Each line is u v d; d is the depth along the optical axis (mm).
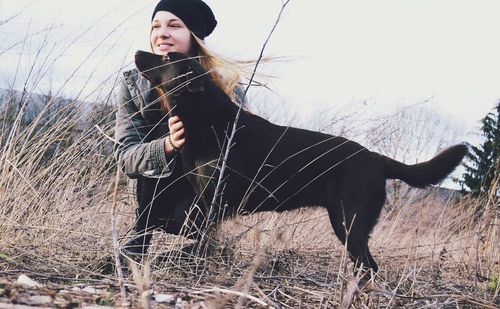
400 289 3168
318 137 3883
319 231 4781
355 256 3623
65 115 3836
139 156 3533
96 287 2424
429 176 3848
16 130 3723
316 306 2633
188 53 4023
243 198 3652
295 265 3619
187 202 3713
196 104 3648
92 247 3293
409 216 5629
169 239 3891
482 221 4227
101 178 3955
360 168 3783
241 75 3881
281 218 4434
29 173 3623
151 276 2891
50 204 3545
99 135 3889
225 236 3834
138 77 3875
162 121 3883
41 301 2008
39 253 3076
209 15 4180
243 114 3834
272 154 3777
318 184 3838
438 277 3574
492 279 3578
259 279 3092
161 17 3963
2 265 2752
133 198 3930
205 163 3646
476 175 7602
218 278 2893
